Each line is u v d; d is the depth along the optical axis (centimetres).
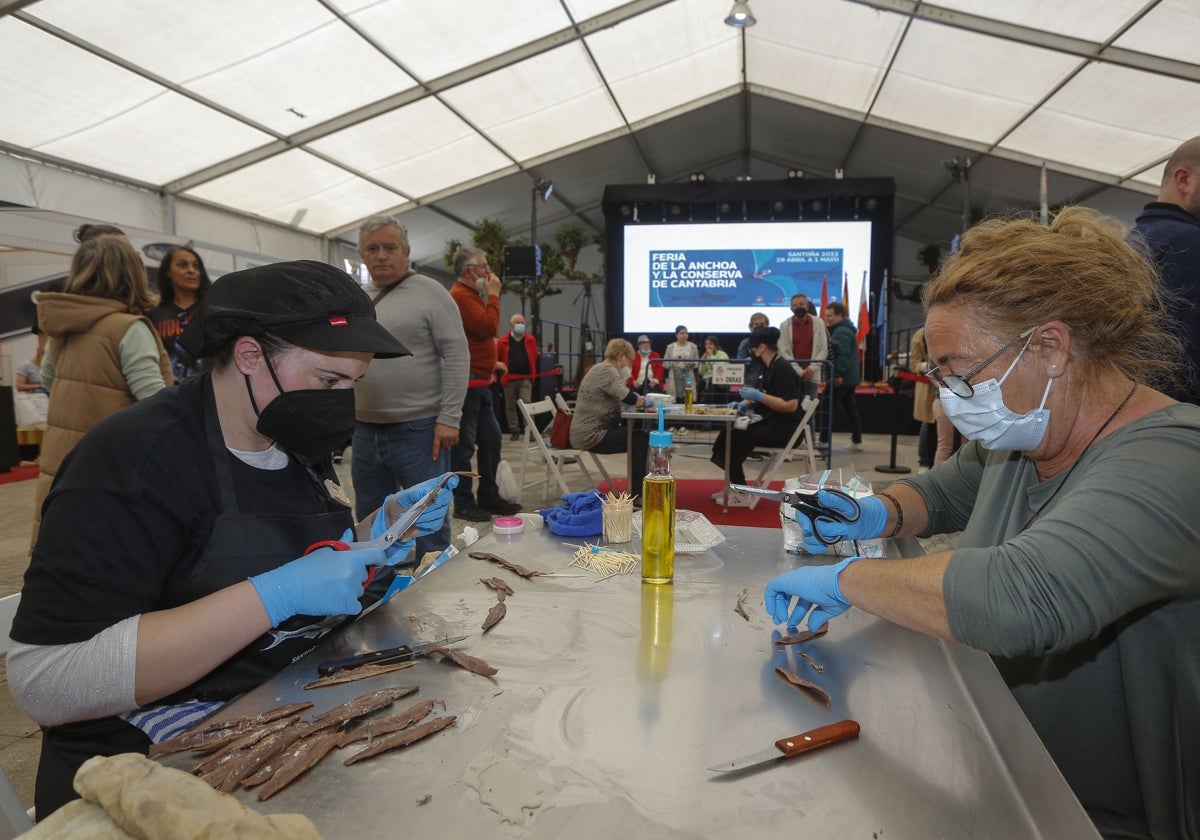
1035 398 92
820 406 786
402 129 904
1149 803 92
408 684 84
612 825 59
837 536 127
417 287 280
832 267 1200
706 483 553
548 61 859
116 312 228
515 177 1190
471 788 65
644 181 1418
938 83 882
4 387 623
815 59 945
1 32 535
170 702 105
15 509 491
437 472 291
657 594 116
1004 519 112
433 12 686
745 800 63
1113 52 687
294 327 98
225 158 812
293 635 113
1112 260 90
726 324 1227
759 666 89
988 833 59
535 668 89
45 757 99
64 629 85
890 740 72
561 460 523
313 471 124
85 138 690
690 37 915
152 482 95
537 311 1121
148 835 50
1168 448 82
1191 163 192
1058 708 100
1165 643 90
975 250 95
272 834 51
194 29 595
